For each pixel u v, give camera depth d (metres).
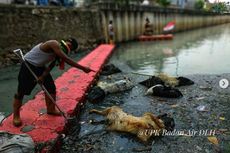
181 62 11.74
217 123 5.09
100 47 15.68
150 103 6.15
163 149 4.16
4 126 4.41
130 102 6.24
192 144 4.30
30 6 13.08
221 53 14.48
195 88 7.33
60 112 4.51
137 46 18.58
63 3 17.64
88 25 17.80
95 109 5.82
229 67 10.51
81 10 17.05
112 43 18.39
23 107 5.20
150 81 7.42
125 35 21.94
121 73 9.45
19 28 12.39
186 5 41.00
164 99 6.41
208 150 4.14
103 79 8.59
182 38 24.44
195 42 20.67
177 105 6.01
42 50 4.18
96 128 4.86
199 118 5.32
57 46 4.12
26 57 4.25
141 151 4.10
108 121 4.95
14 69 10.45
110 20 20.05
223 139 4.47
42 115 4.84
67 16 15.73
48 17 14.23
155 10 26.72
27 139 3.69
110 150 4.16
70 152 4.14
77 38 16.42
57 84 7.02
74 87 6.73
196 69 10.19
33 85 4.36
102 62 10.34
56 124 4.50
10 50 11.64
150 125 4.49
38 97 5.78
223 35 27.45
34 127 4.39
